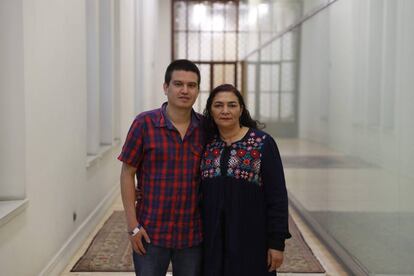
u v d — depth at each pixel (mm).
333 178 5008
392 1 3477
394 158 3391
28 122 3562
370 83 3947
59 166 4410
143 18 11742
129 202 2436
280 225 2400
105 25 7180
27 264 3551
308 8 6457
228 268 2391
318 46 5895
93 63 6250
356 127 4262
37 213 3777
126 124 8867
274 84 9453
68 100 4730
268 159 2402
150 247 2402
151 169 2391
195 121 2455
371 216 3846
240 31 17328
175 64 2373
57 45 4332
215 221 2393
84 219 5500
